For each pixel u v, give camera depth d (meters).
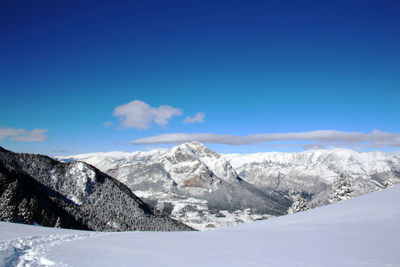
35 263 14.09
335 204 35.56
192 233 28.89
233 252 16.55
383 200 29.66
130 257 15.52
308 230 22.89
